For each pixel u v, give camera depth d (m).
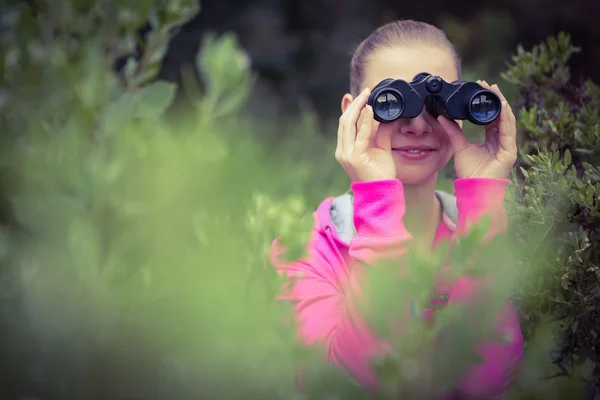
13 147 0.95
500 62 7.09
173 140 0.89
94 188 0.88
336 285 1.83
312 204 2.64
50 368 0.93
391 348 1.09
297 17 10.65
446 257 1.08
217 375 0.96
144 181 0.88
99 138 0.94
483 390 1.56
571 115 1.97
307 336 1.45
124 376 0.93
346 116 1.82
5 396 0.95
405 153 1.91
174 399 0.95
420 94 1.78
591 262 1.72
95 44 1.01
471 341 1.05
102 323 0.92
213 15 10.20
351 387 1.05
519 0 9.05
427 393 1.05
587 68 8.76
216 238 0.91
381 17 10.22
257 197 0.99
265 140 2.03
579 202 1.66
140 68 1.07
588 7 8.81
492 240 1.05
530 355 2.27
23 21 0.99
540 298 1.71
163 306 0.93
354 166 1.78
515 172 1.88
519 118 2.01
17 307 0.96
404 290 1.03
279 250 1.02
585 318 1.80
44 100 0.97
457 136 1.82
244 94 0.93
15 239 0.98
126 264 0.90
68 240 0.90
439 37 2.03
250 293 0.96
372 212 1.73
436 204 2.05
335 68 10.12
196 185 0.89
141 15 1.06
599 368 1.84
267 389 0.99
